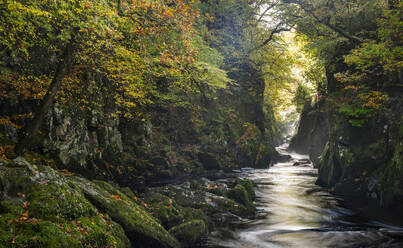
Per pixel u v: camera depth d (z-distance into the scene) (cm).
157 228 656
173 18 774
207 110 2347
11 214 416
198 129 2198
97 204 605
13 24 763
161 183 1492
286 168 2447
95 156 1149
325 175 1516
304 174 2031
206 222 830
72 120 1005
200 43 1438
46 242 386
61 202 484
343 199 1245
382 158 1108
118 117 1391
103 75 1220
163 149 1783
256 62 2458
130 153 1484
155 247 621
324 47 1540
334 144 1408
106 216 582
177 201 941
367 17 1390
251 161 2419
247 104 2689
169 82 1597
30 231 393
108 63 959
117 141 1364
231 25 2219
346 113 1242
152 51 1119
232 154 2259
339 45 1501
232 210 959
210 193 1027
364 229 855
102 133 1220
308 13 1672
